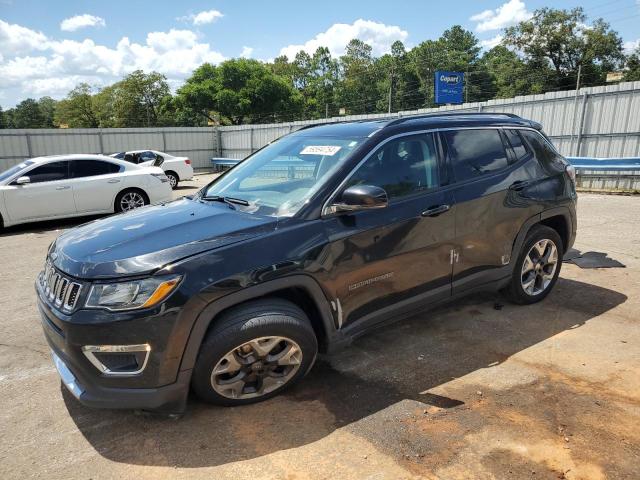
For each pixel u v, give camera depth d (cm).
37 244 824
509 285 434
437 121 384
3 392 331
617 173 1326
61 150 2495
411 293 351
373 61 9056
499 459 249
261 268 276
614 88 1341
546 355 359
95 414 300
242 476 244
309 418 289
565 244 473
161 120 7425
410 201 343
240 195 353
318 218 304
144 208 373
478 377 330
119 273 259
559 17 5750
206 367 273
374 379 332
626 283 513
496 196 392
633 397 302
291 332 291
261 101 6219
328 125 415
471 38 8919
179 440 272
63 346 264
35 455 264
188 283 259
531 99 1529
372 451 258
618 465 243
